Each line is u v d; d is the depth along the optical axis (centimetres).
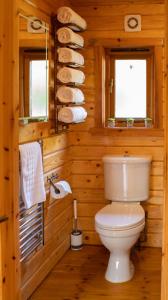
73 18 335
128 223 317
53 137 348
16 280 239
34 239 303
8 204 231
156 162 400
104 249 406
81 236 411
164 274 223
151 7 388
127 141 403
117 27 395
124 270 328
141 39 392
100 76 401
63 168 382
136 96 411
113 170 380
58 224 369
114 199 383
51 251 350
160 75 392
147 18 390
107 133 403
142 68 408
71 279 333
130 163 374
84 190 415
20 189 261
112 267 330
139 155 397
